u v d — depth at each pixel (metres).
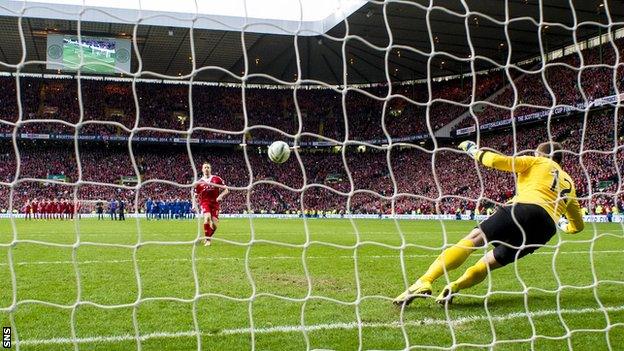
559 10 27.06
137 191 3.22
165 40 36.16
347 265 7.71
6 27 34.16
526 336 4.05
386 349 3.69
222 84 47.53
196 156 43.84
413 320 4.42
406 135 41.72
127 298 5.30
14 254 9.12
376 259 8.51
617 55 4.55
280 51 38.00
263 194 40.03
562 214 4.80
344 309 4.80
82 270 7.20
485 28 30.47
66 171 39.47
